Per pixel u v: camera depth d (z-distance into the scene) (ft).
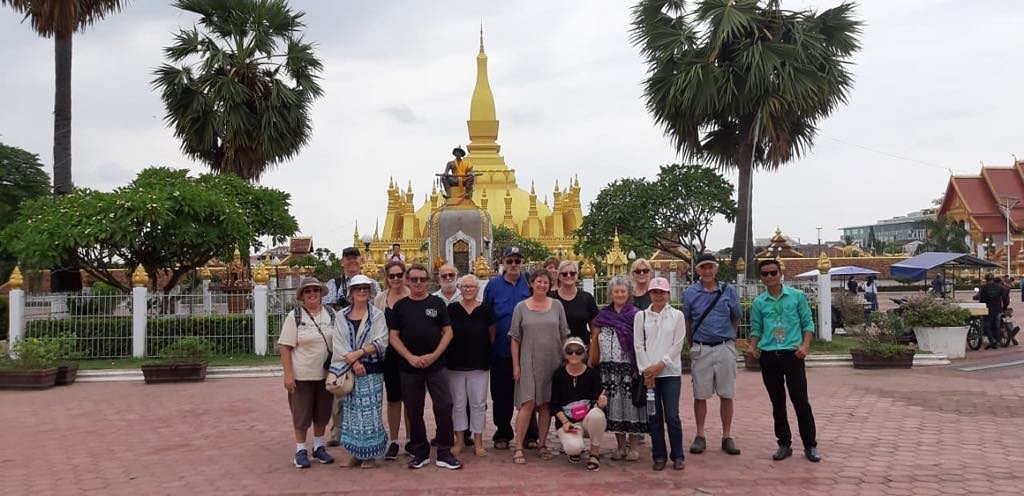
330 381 25.91
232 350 57.11
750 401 39.29
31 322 55.62
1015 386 43.14
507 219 132.05
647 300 27.71
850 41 74.02
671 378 25.72
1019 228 194.90
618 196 83.61
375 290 31.45
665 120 76.43
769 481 24.21
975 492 22.91
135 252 65.36
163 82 80.79
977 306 61.00
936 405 37.24
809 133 76.02
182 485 24.99
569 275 28.07
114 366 52.49
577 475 25.21
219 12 82.79
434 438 30.91
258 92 84.02
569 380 26.37
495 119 151.12
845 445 28.94
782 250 158.30
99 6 69.46
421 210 145.18
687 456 27.48
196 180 74.02
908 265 81.35
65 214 60.34
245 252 69.21
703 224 80.84
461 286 27.07
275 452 29.53
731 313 27.53
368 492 23.72
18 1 66.03
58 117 68.54
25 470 27.17
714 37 70.49
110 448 30.50
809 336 26.66
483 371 27.48
